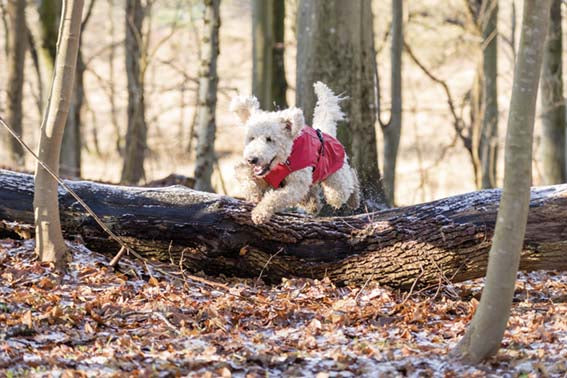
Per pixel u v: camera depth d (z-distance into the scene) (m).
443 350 6.26
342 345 6.39
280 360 5.95
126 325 6.64
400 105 18.41
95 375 5.48
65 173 19.42
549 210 7.49
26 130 31.30
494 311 5.84
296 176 7.81
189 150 24.53
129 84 22.77
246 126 7.86
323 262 7.92
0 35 32.41
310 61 11.72
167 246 8.05
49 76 16.97
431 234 7.68
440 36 24.33
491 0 19.59
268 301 7.39
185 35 35.88
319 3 11.59
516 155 5.56
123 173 21.50
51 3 16.84
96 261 7.80
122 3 27.84
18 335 6.19
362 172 11.73
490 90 19.58
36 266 7.41
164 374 5.51
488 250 7.61
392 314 7.24
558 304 7.75
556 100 17.48
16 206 7.93
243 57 31.36
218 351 6.16
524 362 5.88
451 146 23.52
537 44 5.43
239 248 7.94
